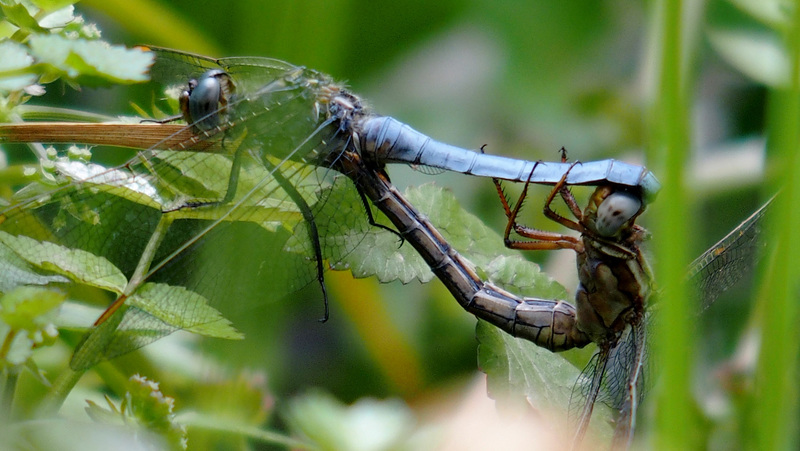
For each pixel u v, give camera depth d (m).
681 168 0.55
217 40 0.66
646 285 0.63
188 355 0.63
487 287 0.64
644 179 0.63
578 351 0.64
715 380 0.64
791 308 0.60
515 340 0.64
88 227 0.62
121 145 0.63
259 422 0.63
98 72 0.60
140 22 0.65
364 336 0.66
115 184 0.62
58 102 0.65
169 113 0.64
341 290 0.66
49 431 0.59
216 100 0.63
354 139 0.64
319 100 0.64
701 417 0.64
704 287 0.64
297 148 0.63
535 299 0.64
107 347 0.62
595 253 0.63
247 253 0.63
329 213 0.64
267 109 0.63
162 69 0.63
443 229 0.64
